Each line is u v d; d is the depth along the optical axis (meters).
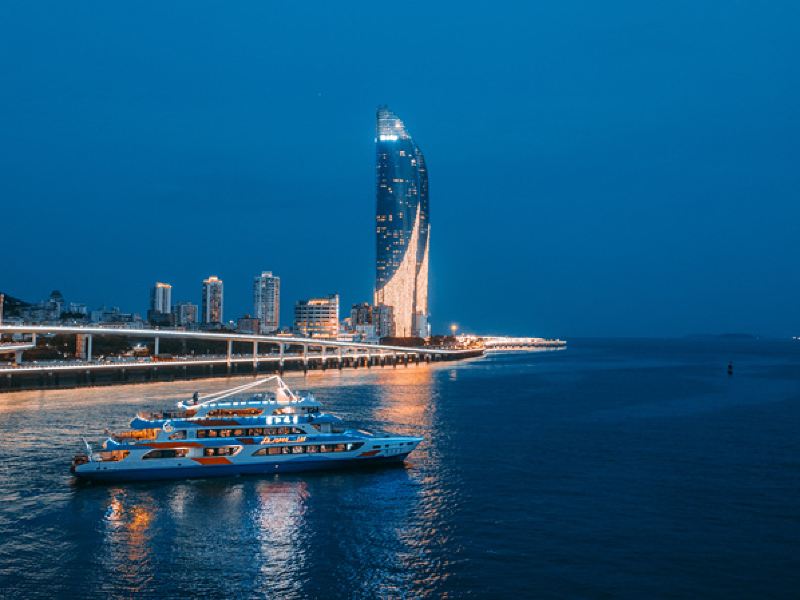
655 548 59.53
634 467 89.81
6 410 141.88
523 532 63.81
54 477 82.50
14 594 51.22
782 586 52.00
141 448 80.75
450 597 50.59
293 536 63.25
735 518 67.62
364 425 126.56
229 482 81.31
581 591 51.31
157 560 57.59
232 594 51.47
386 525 66.12
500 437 113.06
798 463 92.25
